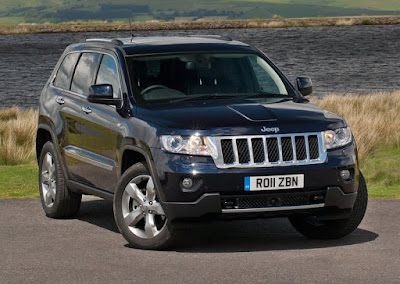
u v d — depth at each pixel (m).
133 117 8.38
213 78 9.05
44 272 6.93
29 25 127.94
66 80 10.35
